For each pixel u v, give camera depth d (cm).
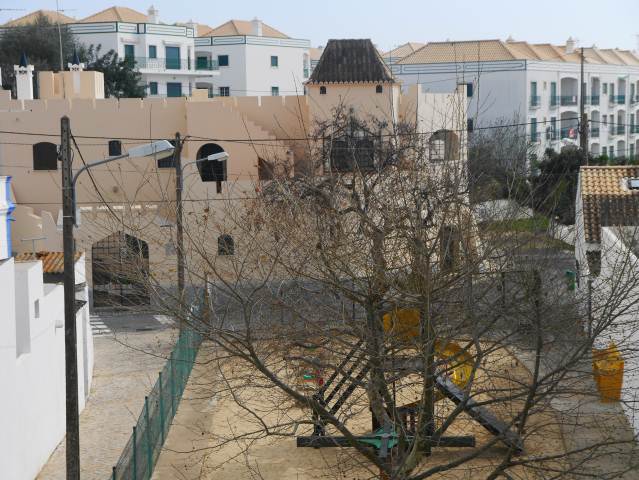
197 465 2353
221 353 3188
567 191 4484
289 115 5194
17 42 7950
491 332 2180
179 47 8819
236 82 9212
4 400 2056
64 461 2489
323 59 5181
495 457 2333
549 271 2431
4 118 5241
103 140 5234
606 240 3206
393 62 7894
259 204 3019
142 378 3294
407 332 2014
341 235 1902
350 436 1716
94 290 4494
